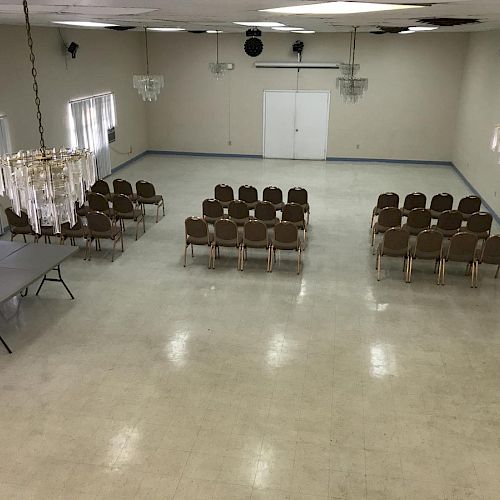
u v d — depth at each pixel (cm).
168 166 1514
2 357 584
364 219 1054
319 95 1540
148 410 503
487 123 1159
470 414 499
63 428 479
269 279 780
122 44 1429
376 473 431
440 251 753
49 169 377
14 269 634
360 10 474
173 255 868
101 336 627
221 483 420
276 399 518
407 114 1520
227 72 1553
